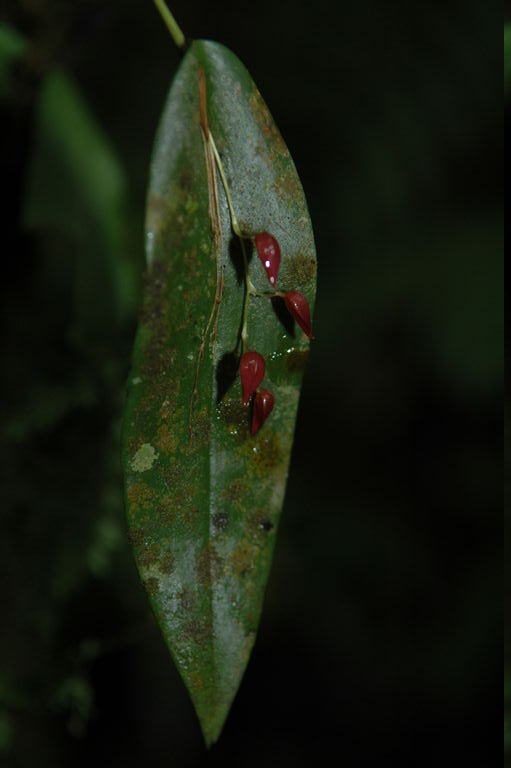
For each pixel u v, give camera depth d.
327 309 0.77
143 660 0.76
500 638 0.75
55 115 0.51
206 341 0.41
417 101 0.76
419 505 0.81
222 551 0.41
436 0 0.75
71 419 0.54
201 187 0.40
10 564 0.55
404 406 0.80
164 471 0.41
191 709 0.77
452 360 0.70
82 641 0.58
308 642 0.80
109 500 0.55
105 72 0.70
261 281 0.41
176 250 0.40
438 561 0.80
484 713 0.74
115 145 0.68
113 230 0.52
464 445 0.80
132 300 0.53
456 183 0.76
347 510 0.80
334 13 0.75
